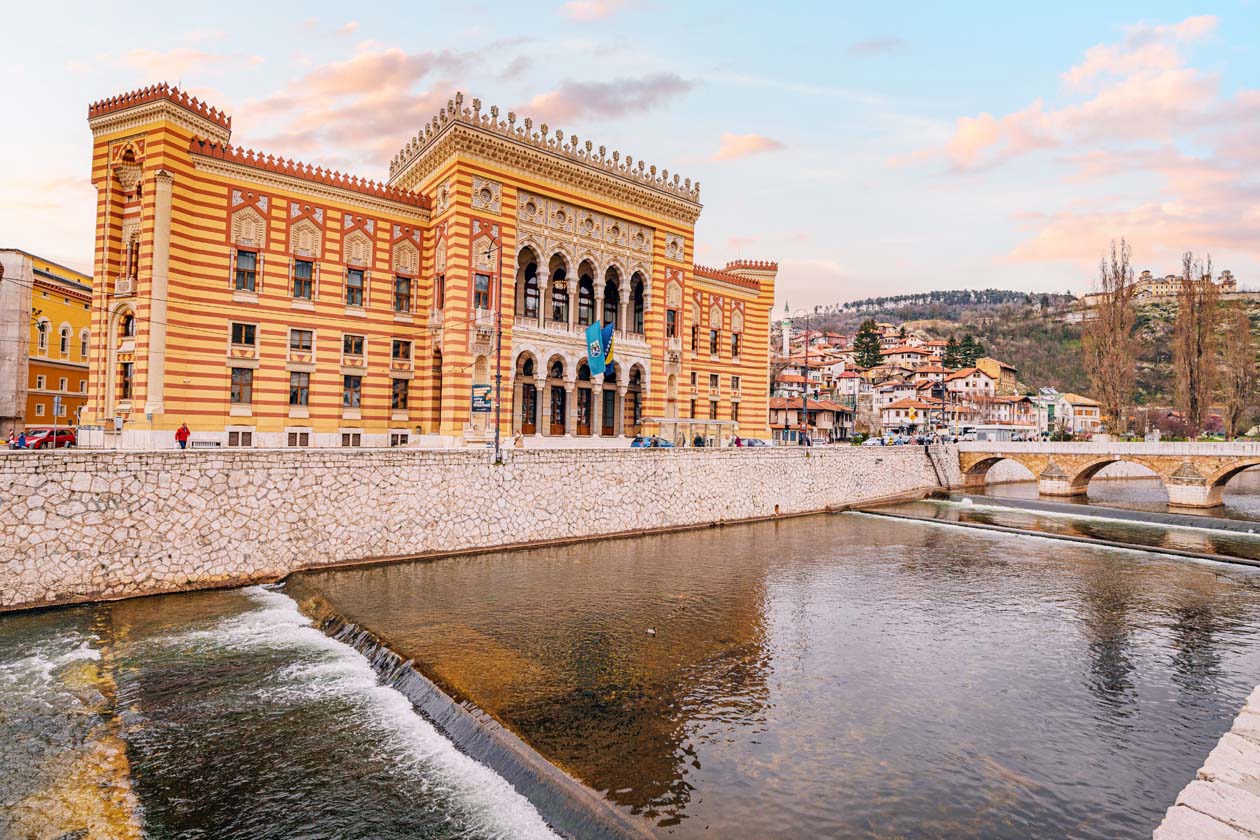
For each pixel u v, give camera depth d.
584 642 23.09
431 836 12.93
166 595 27.42
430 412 49.03
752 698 19.03
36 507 25.09
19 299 60.88
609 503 42.94
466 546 36.16
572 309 53.88
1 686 18.78
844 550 41.31
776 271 73.75
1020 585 32.97
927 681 20.59
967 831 13.05
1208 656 23.14
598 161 54.12
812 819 13.28
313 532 31.34
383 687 19.39
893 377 178.75
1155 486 89.25
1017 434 132.38
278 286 43.53
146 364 38.44
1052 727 17.64
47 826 13.00
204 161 40.84
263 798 14.05
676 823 12.92
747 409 71.56
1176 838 10.19
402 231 49.00
